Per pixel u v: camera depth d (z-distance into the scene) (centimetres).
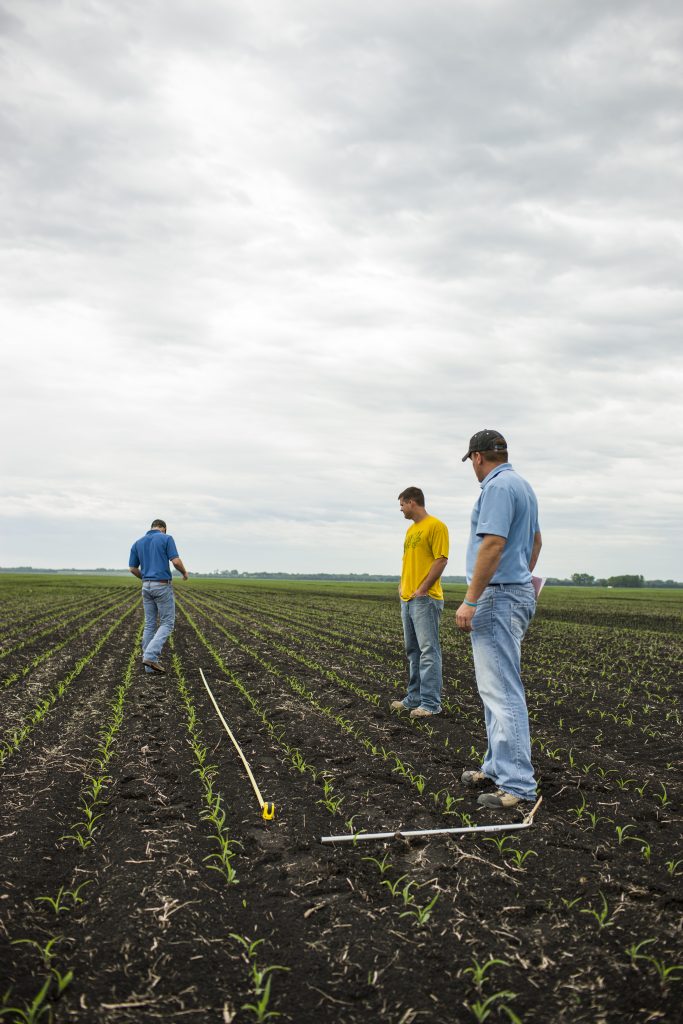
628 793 496
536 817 444
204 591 5891
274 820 443
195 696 887
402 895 339
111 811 455
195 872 359
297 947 290
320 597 4956
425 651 762
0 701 819
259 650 1410
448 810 460
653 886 338
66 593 4347
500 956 283
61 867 370
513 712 469
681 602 4606
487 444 496
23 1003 245
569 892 338
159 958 279
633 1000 251
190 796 487
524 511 479
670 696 947
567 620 2642
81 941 291
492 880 353
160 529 1116
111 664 1185
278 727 712
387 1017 245
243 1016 245
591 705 863
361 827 432
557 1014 245
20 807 454
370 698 873
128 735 664
